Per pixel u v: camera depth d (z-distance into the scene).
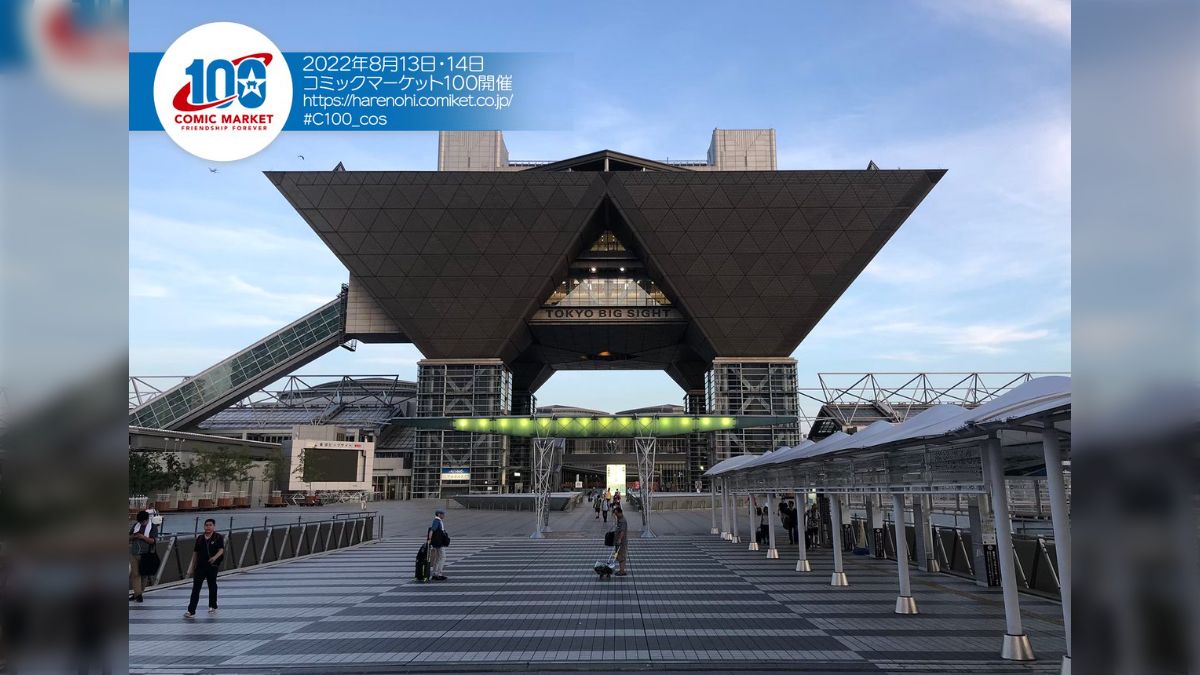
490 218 73.69
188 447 56.34
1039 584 15.30
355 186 72.19
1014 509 27.70
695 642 10.88
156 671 9.37
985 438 10.15
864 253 74.25
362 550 27.17
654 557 24.02
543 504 38.28
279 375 80.88
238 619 12.90
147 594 15.79
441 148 90.81
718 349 79.19
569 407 142.00
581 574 19.45
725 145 91.69
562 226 74.12
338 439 72.62
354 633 11.64
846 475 15.55
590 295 87.25
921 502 20.38
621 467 74.62
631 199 72.81
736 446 77.69
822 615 13.09
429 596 15.58
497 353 79.81
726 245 74.44
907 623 12.30
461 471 77.88
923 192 71.44
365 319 80.12
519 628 11.98
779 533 34.41
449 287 77.06
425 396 79.12
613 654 10.15
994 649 10.34
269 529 22.17
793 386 78.12
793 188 71.56
